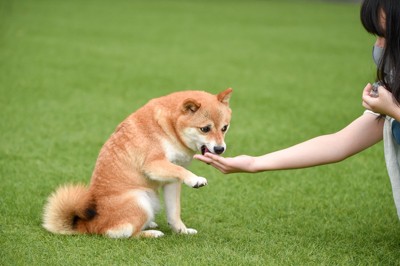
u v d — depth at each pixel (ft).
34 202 21.39
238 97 40.93
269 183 24.52
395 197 16.62
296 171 26.02
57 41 61.62
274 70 51.55
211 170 26.21
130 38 66.54
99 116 34.71
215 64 53.67
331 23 84.99
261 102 39.55
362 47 64.64
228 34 72.74
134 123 18.74
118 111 36.01
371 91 15.74
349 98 41.27
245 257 16.88
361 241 18.74
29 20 74.95
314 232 19.56
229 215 21.09
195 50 60.95
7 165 25.58
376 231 19.69
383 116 16.19
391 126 16.01
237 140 30.89
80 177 24.58
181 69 50.78
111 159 18.66
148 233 18.69
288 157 17.03
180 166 17.99
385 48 14.79
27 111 34.91
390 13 14.40
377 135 17.08
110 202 18.20
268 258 16.94
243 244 18.19
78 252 17.03
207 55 58.34
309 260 16.98
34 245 17.48
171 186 19.04
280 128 33.35
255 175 25.46
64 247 17.31
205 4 108.17
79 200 18.34
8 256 16.58
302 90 43.75
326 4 114.73
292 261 16.85
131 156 18.44
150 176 18.11
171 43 64.69
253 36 71.56
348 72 51.08
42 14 81.05
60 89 41.14
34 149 28.09
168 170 17.88
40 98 38.22
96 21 78.23
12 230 18.78
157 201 19.26
